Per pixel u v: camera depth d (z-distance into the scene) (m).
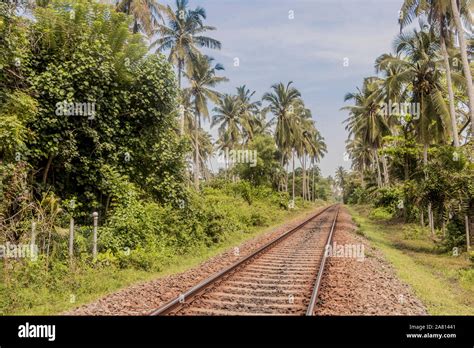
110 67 13.22
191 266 11.80
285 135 53.25
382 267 12.22
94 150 13.02
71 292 8.30
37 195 11.77
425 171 18.66
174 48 31.64
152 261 11.34
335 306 7.25
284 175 56.72
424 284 10.41
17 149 10.23
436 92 23.28
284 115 52.94
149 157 14.82
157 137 15.27
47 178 12.47
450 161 18.11
